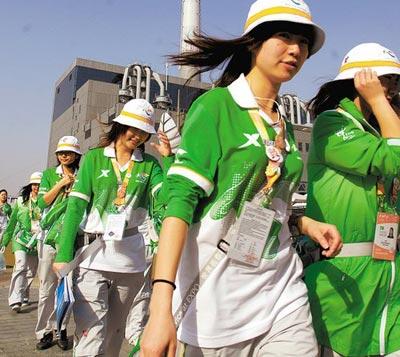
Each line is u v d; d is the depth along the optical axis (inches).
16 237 267.4
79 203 124.8
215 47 76.8
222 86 80.4
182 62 79.7
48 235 160.9
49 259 185.3
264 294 68.1
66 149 186.5
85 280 122.4
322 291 83.0
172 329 53.9
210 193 64.7
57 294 118.6
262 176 67.6
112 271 124.8
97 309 121.3
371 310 82.4
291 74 72.1
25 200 263.7
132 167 130.6
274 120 72.9
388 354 82.0
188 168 62.1
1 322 239.6
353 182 83.2
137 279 130.9
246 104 68.6
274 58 71.2
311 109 99.5
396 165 77.5
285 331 67.5
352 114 85.4
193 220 66.4
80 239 129.0
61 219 160.7
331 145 83.4
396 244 86.0
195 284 65.6
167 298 55.5
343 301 81.7
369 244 82.8
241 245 65.9
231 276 65.8
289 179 70.9
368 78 83.7
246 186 66.7
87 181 126.6
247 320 66.1
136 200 130.6
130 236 130.5
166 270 56.9
